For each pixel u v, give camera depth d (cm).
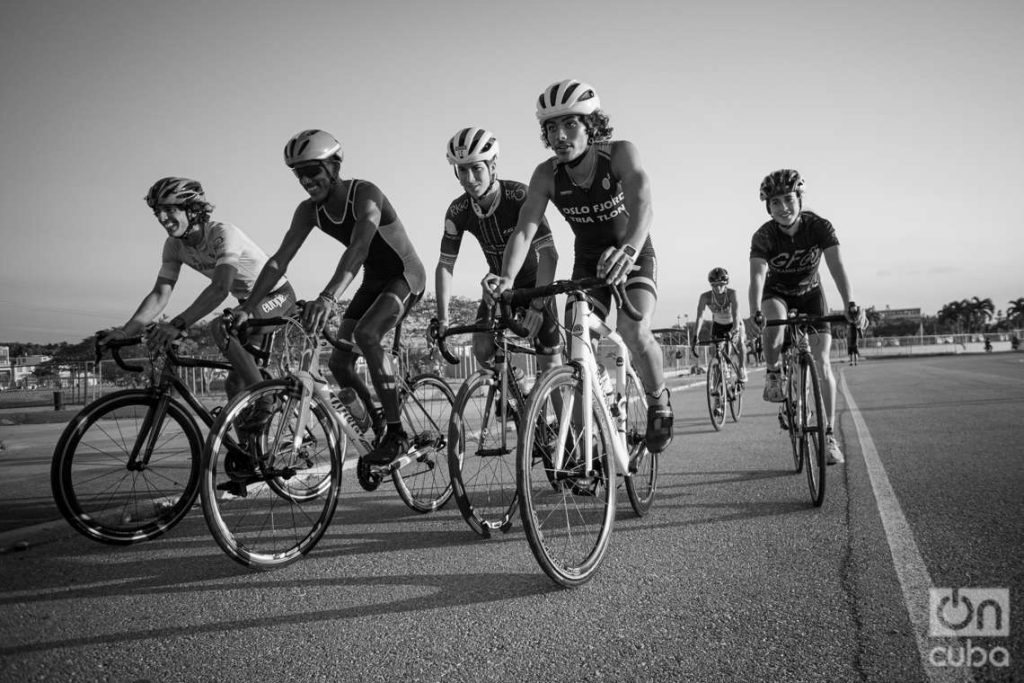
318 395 310
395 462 345
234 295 407
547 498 376
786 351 462
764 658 180
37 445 811
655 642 193
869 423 681
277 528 341
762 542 286
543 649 192
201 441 348
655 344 329
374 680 179
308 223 376
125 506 336
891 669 170
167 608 237
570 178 325
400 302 377
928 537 279
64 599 249
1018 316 11306
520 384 355
